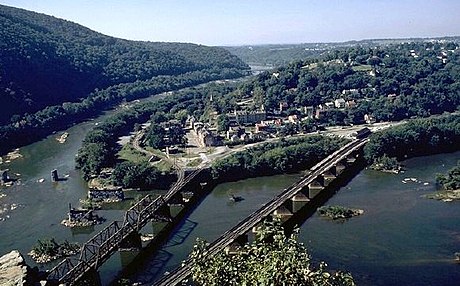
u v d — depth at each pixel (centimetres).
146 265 16300
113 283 15325
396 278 13938
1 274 11869
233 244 16088
